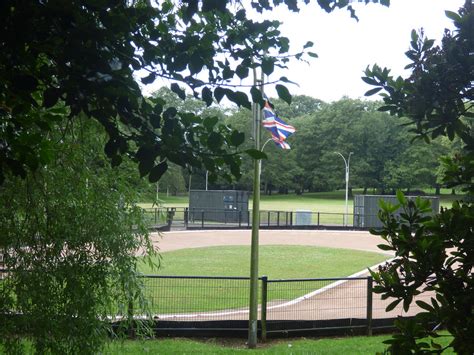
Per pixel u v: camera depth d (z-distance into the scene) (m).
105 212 6.30
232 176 2.71
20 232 5.88
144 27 2.76
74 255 6.12
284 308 11.25
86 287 6.07
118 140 2.53
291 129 17.23
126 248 6.51
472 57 2.51
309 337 9.64
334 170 84.25
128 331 8.84
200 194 36.97
